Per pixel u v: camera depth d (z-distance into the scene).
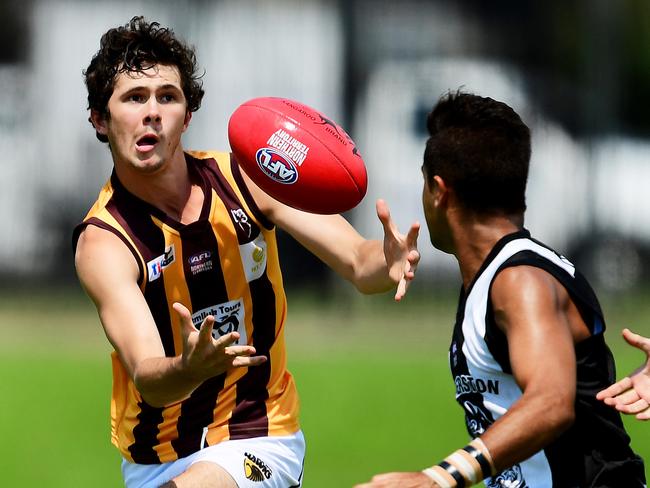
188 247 17.55
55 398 38.81
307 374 42.62
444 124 15.54
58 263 62.06
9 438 33.38
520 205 15.30
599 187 62.88
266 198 18.11
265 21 60.88
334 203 17.31
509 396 14.79
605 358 15.00
